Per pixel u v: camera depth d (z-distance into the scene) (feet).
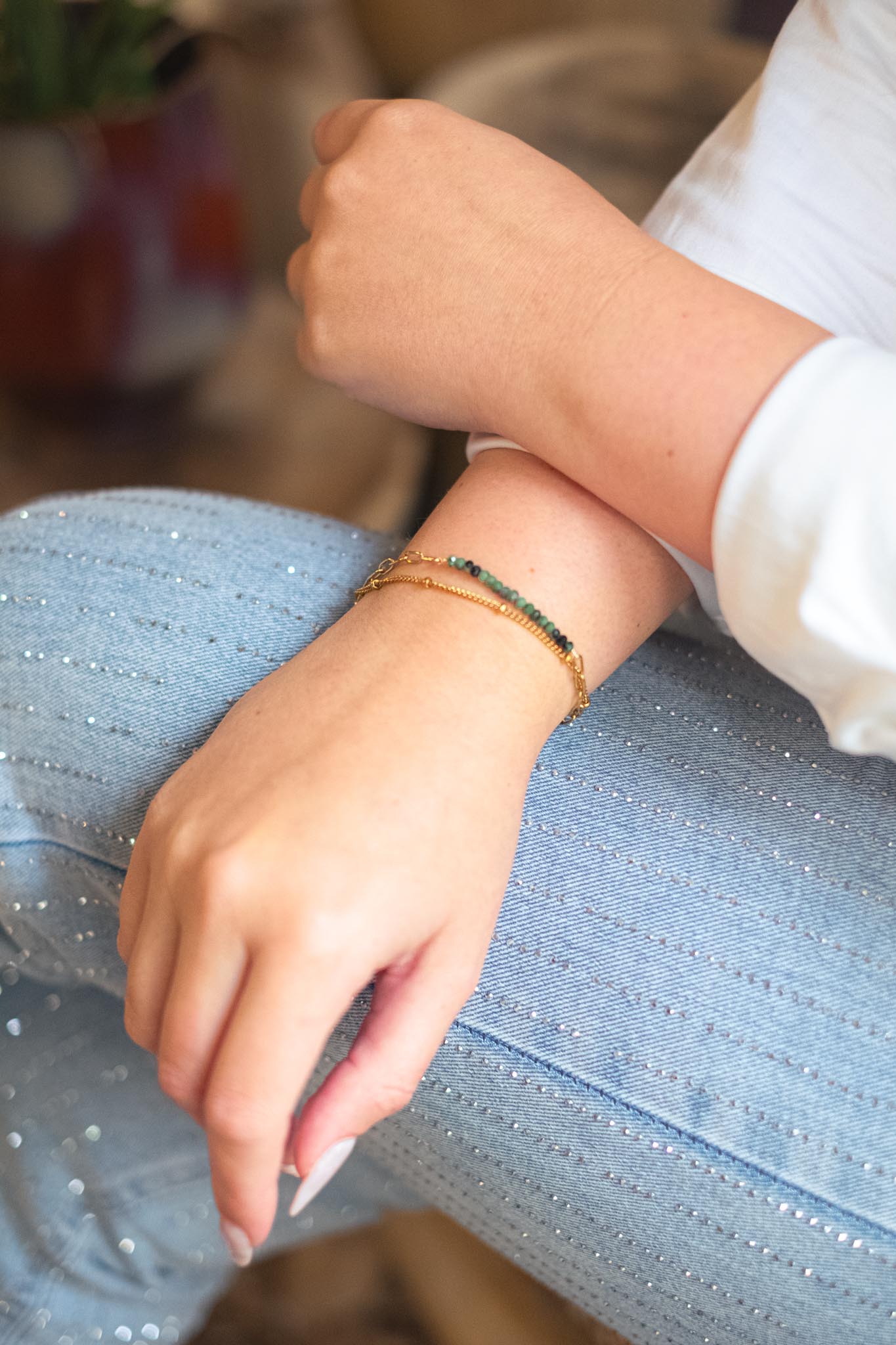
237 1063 1.62
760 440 1.66
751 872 1.76
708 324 1.72
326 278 1.88
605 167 3.07
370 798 1.66
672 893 1.75
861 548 1.63
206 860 1.64
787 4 4.36
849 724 1.68
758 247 1.84
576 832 1.77
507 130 3.20
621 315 1.74
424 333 1.83
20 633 1.84
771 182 1.85
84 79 2.91
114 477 3.39
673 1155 1.70
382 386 1.89
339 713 1.70
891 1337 1.69
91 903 1.85
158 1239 2.17
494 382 1.80
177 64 3.16
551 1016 1.73
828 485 1.64
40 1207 2.12
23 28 2.80
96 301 3.07
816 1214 1.68
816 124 1.85
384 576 1.82
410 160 1.85
